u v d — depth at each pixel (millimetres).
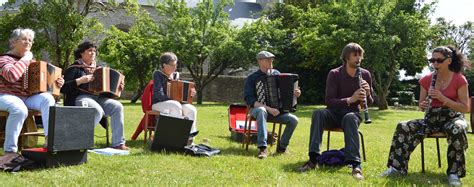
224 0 25516
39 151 4598
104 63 25094
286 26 29672
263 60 6477
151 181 4219
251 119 6492
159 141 5969
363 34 18984
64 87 6000
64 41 18438
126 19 33188
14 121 4766
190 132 6285
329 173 4965
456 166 4711
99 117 5891
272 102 6250
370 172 5145
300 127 10688
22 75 5211
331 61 23203
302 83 27281
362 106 5238
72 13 18688
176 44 23734
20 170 4430
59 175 4293
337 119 5391
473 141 8922
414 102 27328
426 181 4738
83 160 4918
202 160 5504
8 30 18938
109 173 4496
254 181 4438
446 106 4984
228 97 29219
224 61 25266
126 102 23734
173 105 6566
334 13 20781
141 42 23469
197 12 25000
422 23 19688
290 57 27031
